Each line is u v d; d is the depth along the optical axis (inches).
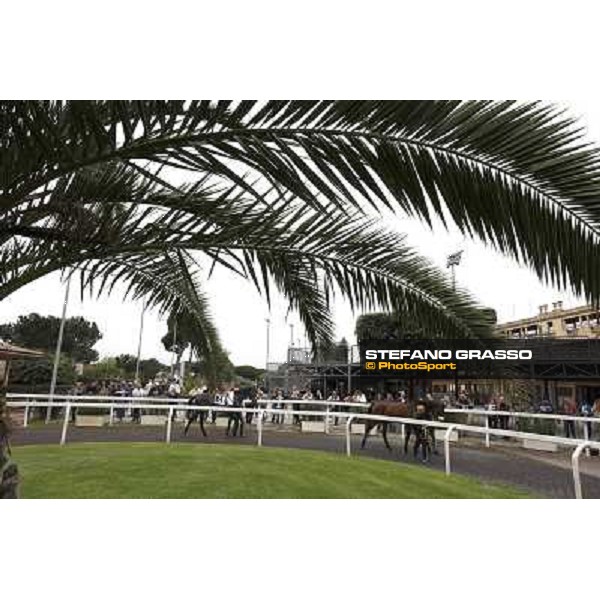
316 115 85.0
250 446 454.6
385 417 425.7
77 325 1919.3
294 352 914.1
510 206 79.5
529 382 709.9
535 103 77.1
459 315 137.4
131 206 136.6
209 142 90.7
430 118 80.7
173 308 197.8
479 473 358.9
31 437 497.0
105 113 89.4
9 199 105.9
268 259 137.1
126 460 349.1
